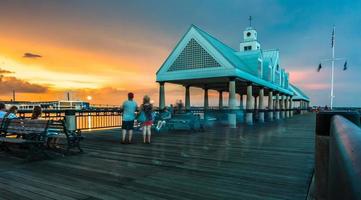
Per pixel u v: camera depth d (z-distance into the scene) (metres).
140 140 10.98
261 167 6.26
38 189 4.56
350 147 0.96
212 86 28.91
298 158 7.34
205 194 4.37
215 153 8.09
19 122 7.81
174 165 6.43
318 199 3.72
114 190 4.55
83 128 14.45
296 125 20.62
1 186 4.71
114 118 16.77
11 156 7.35
